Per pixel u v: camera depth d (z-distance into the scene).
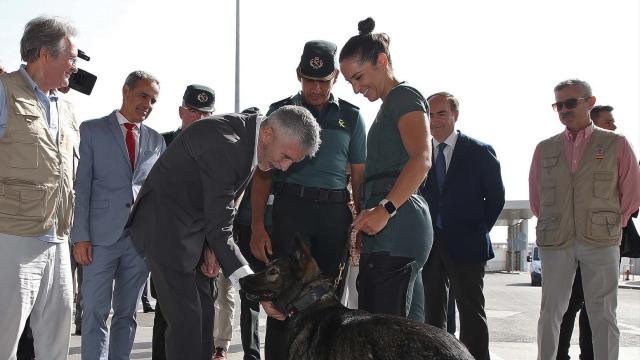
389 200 3.68
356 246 4.35
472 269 5.31
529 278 35.72
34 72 3.90
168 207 3.99
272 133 3.81
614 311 5.18
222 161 3.83
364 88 4.06
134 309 5.34
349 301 6.96
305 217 4.83
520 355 7.05
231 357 6.85
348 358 3.51
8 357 3.78
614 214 5.15
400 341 3.34
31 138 3.73
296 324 3.95
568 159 5.34
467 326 5.30
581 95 5.27
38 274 3.87
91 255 5.15
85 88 5.05
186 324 4.04
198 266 4.36
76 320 8.53
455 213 5.40
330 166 4.88
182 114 6.63
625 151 5.20
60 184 3.93
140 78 5.36
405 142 3.79
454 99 5.66
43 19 3.88
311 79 4.84
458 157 5.50
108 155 5.24
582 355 6.04
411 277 3.91
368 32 4.03
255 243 4.98
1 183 3.65
